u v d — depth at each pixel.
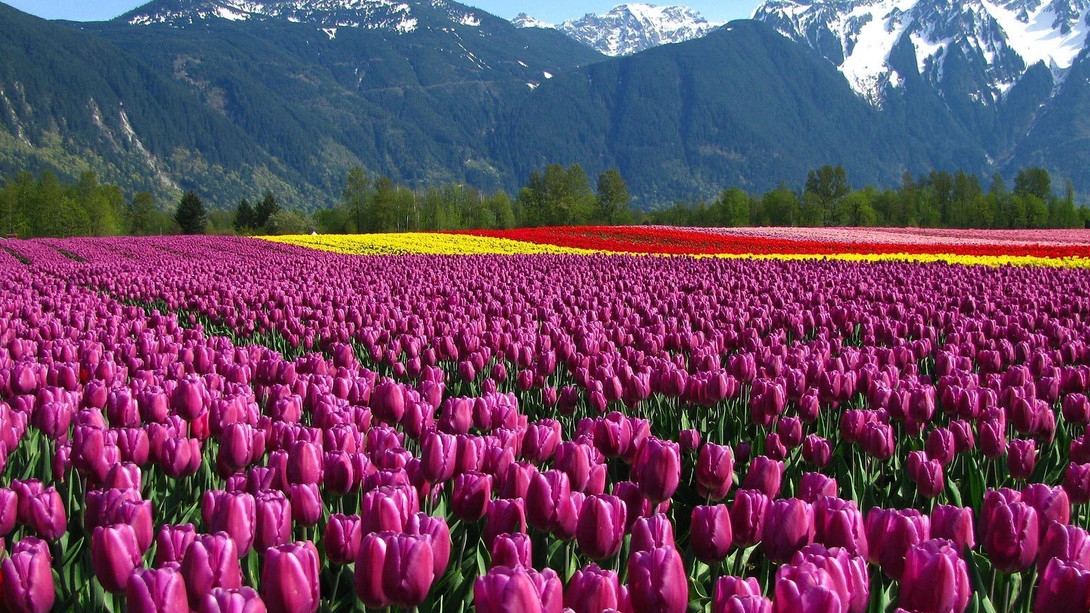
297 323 9.66
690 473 5.01
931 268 20.97
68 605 3.05
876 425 4.59
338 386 5.55
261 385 6.20
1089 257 28.75
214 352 7.25
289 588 2.36
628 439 4.20
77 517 3.80
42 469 4.68
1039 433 5.04
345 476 3.67
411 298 12.52
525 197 110.69
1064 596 2.44
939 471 3.95
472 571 3.27
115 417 4.57
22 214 99.00
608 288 15.62
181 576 2.33
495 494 3.90
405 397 5.30
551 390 6.28
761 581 3.68
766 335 10.50
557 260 24.52
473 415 4.79
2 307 10.84
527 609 2.17
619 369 6.25
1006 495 3.31
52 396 5.03
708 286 15.93
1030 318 10.01
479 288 15.30
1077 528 2.79
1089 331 9.55
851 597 2.47
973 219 99.06
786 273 20.00
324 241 44.28
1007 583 3.13
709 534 2.94
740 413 6.27
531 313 11.48
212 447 4.82
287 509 3.01
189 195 105.00
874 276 19.00
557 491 3.09
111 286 15.88
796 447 5.13
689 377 5.81
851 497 4.52
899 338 8.98
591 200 109.75
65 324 9.98
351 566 3.35
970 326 9.88
